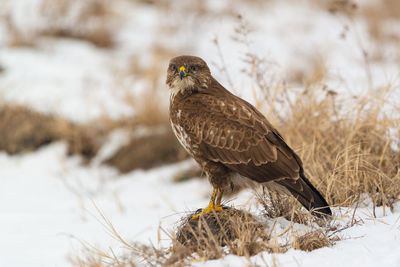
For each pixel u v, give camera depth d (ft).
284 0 92.48
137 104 55.11
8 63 66.33
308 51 64.39
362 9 81.51
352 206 27.89
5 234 35.19
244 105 26.09
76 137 53.01
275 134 25.59
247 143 24.94
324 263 21.45
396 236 23.61
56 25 76.38
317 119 33.96
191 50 67.26
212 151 25.67
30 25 75.61
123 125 54.08
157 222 35.01
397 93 37.96
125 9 86.33
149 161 49.37
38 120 54.90
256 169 24.86
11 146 54.03
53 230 35.35
